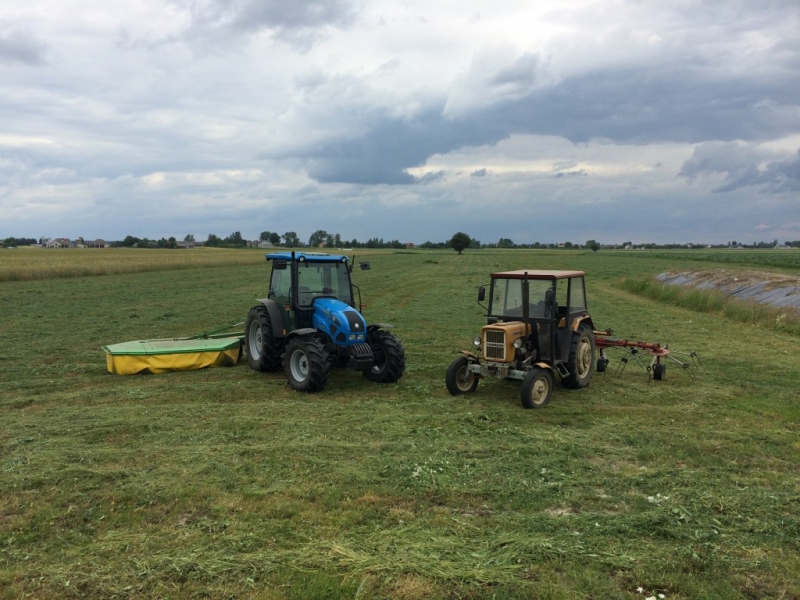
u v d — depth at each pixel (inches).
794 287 692.7
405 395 332.2
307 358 332.2
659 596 140.2
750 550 161.2
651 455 236.2
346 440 249.3
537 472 215.9
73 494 192.2
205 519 176.1
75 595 139.3
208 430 259.6
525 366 318.3
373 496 192.2
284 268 371.2
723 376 385.4
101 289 1011.9
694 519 178.9
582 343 347.6
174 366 391.5
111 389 336.8
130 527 172.9
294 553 156.0
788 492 200.2
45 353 445.7
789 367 411.5
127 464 219.3
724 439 256.7
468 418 282.8
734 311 669.9
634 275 1480.1
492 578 144.5
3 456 227.5
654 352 371.6
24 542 164.2
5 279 1184.2
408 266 1990.7
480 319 663.8
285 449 233.6
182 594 139.1
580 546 161.0
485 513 184.2
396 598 137.3
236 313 692.1
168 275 1421.0
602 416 293.1
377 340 361.7
